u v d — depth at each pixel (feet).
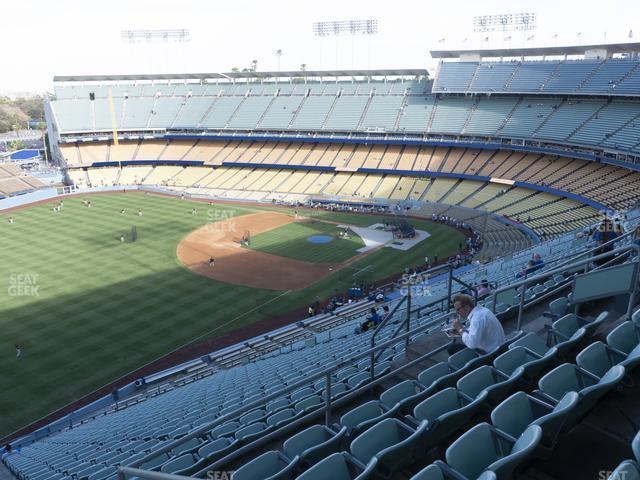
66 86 352.28
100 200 270.26
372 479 22.86
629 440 23.56
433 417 25.95
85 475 49.55
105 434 70.28
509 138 249.34
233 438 39.19
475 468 21.11
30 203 263.49
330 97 321.11
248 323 130.82
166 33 368.27
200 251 185.47
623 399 26.18
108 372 107.76
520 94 261.03
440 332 44.04
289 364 76.54
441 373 33.30
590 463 22.59
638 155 188.65
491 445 21.88
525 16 290.97
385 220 217.77
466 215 225.56
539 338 33.58
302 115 318.04
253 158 313.32
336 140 301.02
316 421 35.27
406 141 282.56
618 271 32.27
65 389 101.91
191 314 134.92
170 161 328.29
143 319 131.23
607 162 205.16
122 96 355.15
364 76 322.96
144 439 55.77
